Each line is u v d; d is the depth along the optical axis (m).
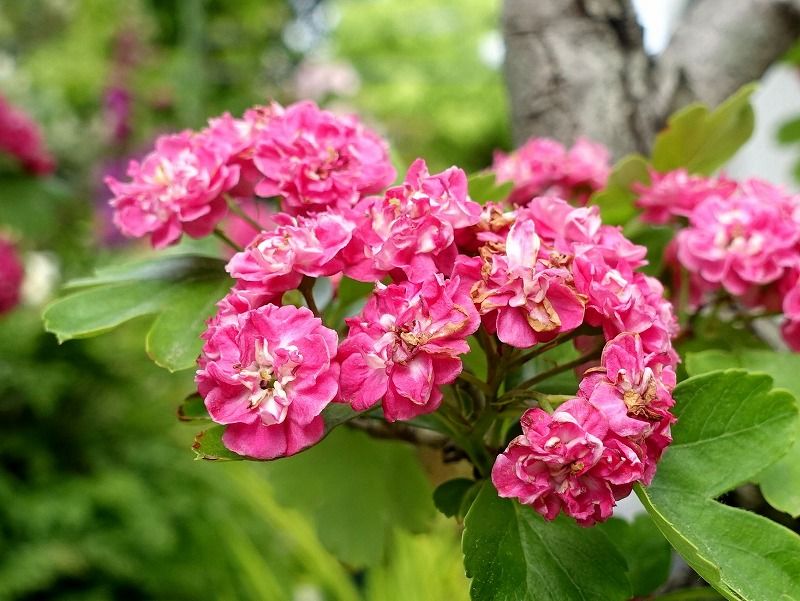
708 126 0.18
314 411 0.11
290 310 0.11
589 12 0.22
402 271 0.12
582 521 0.11
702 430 0.13
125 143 0.67
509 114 0.23
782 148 0.35
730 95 0.22
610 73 0.22
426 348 0.11
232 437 0.11
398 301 0.11
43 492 0.59
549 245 0.12
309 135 0.14
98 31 1.13
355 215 0.13
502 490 0.11
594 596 0.12
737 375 0.13
